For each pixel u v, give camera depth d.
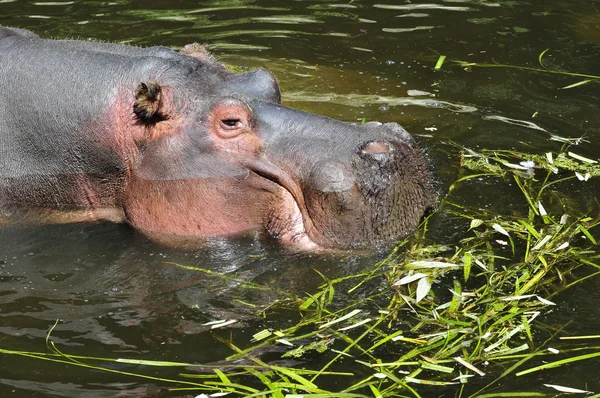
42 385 8.27
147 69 10.98
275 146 10.53
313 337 8.97
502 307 9.23
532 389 8.09
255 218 10.66
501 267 10.12
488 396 7.98
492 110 14.66
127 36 17.17
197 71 11.05
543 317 9.20
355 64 16.39
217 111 10.55
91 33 17.25
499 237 10.77
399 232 10.43
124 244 10.82
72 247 10.83
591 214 11.32
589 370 8.34
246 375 8.38
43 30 17.28
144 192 10.90
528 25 18.02
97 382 8.31
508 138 13.67
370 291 9.74
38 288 10.05
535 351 8.63
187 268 10.35
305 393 8.06
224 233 10.70
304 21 18.31
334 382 8.26
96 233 11.07
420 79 15.84
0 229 11.35
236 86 10.95
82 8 18.80
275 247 10.49
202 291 9.91
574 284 9.77
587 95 15.12
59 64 11.23
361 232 10.23
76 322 9.35
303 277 10.05
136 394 8.12
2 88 11.27
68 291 9.98
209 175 10.59
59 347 8.90
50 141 11.13
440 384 8.16
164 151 10.71
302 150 10.41
